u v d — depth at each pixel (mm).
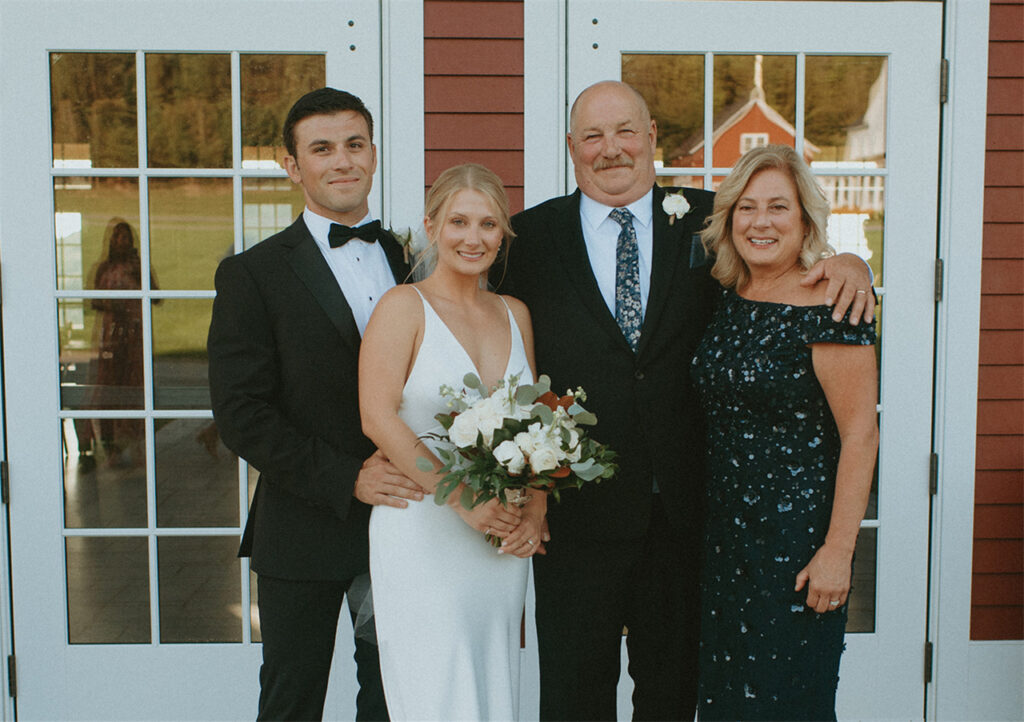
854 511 1746
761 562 1817
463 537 1793
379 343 1771
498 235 1806
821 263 1799
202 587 2812
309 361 1851
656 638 2055
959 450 2875
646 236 2105
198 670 2812
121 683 2805
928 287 2867
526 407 1666
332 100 1907
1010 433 2885
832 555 1750
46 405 2742
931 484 2895
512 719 1857
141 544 2797
